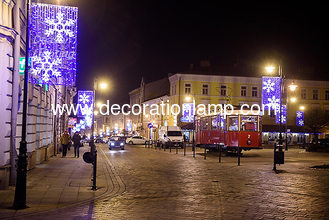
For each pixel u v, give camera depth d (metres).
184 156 30.34
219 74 61.22
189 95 60.53
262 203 9.78
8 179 11.64
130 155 31.61
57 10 13.76
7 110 11.67
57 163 21.47
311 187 12.66
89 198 10.41
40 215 8.19
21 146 9.00
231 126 29.39
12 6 11.91
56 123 30.25
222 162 23.83
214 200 10.22
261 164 22.20
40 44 13.54
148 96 80.38
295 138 61.75
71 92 58.38
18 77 12.27
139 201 10.06
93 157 11.97
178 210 8.86
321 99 63.94
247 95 62.22
